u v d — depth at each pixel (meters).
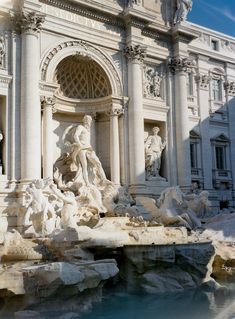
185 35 37.84
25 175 27.30
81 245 20.27
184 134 37.16
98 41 33.00
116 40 34.09
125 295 20.58
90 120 32.72
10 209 26.66
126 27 34.66
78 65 33.25
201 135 41.44
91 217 27.66
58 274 16.73
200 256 22.50
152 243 22.08
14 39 28.62
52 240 20.61
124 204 30.72
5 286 16.33
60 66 32.28
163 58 37.41
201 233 28.45
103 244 20.84
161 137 37.22
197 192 36.75
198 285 22.14
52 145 30.42
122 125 33.91
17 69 28.53
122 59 34.56
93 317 16.31
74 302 17.67
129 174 33.66
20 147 27.92
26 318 15.76
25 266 18.03
